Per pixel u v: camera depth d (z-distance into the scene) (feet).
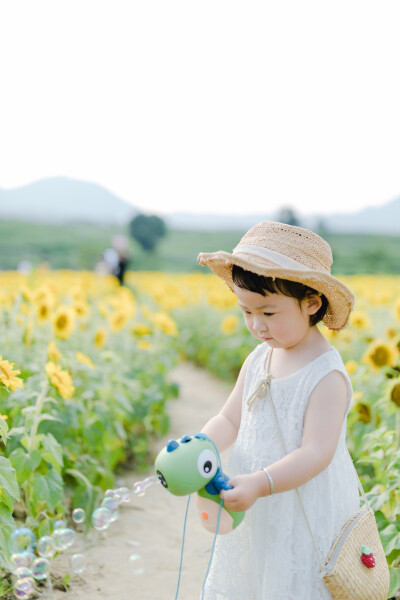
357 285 38.93
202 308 36.55
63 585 9.57
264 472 6.07
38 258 182.80
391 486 9.41
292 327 6.47
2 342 14.57
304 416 6.55
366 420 11.83
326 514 6.47
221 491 6.00
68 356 14.53
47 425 11.53
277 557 6.43
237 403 7.50
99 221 272.31
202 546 11.53
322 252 6.59
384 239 211.41
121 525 12.29
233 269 6.49
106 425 13.19
